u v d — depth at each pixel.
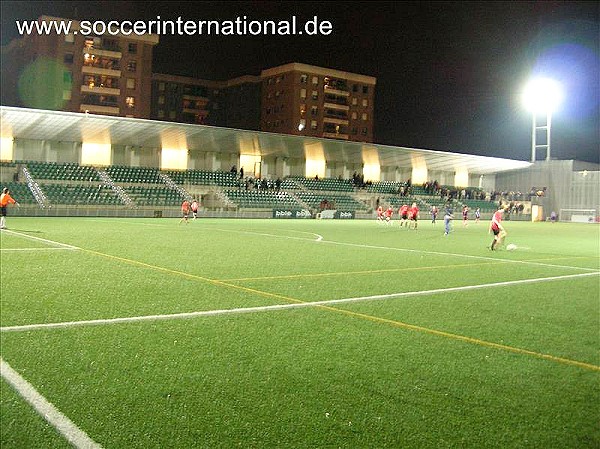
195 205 42.44
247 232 27.91
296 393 4.85
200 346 6.19
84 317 7.41
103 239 20.25
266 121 105.75
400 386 5.10
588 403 4.81
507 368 5.74
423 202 65.75
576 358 6.19
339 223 44.72
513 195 71.69
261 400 4.67
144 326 7.01
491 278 12.82
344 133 106.75
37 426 4.06
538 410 4.64
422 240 25.91
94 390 4.77
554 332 7.40
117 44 85.56
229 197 53.56
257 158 60.66
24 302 8.29
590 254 20.36
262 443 3.90
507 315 8.45
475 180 76.19
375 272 13.24
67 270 11.79
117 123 43.28
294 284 10.95
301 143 54.09
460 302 9.48
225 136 49.88
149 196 48.72
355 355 6.03
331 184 62.78
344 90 106.31
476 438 4.08
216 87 109.62
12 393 4.65
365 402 4.70
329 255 17.16
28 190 43.34
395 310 8.58
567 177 68.94
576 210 68.19
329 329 7.18
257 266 13.74
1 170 46.44
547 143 71.19
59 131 45.12
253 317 7.77
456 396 4.89
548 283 12.23
